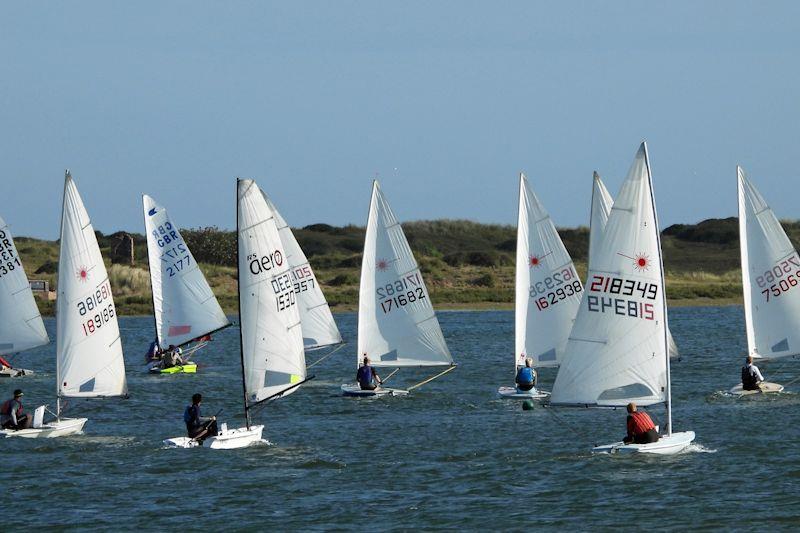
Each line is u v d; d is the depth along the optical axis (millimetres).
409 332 187750
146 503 111875
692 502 109500
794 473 119750
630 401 125812
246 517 107062
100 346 146625
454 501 111562
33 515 108250
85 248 145625
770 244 182000
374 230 187250
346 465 128125
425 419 161375
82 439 145125
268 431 151625
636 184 123188
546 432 148125
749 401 173750
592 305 124438
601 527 102312
